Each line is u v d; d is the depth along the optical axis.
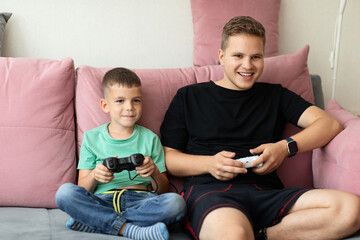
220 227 1.23
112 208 1.40
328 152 1.62
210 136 1.64
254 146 1.65
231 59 1.60
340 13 2.14
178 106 1.70
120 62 2.16
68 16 2.08
